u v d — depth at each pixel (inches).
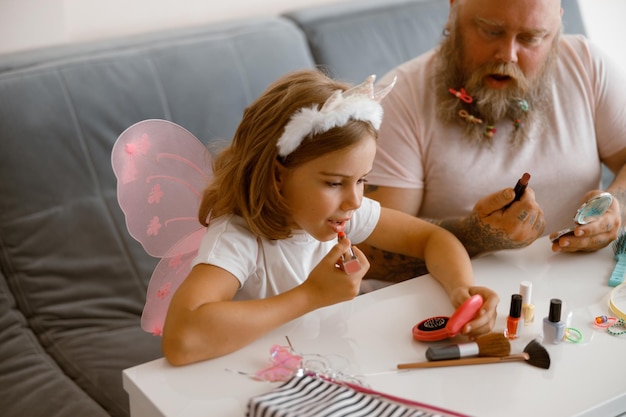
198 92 74.2
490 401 37.0
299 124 42.5
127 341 64.7
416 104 66.0
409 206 66.2
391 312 45.6
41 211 66.6
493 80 63.0
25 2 75.7
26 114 66.1
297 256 50.0
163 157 51.5
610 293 47.0
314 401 35.0
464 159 65.1
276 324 42.8
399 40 88.3
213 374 39.6
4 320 64.7
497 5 59.8
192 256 52.4
